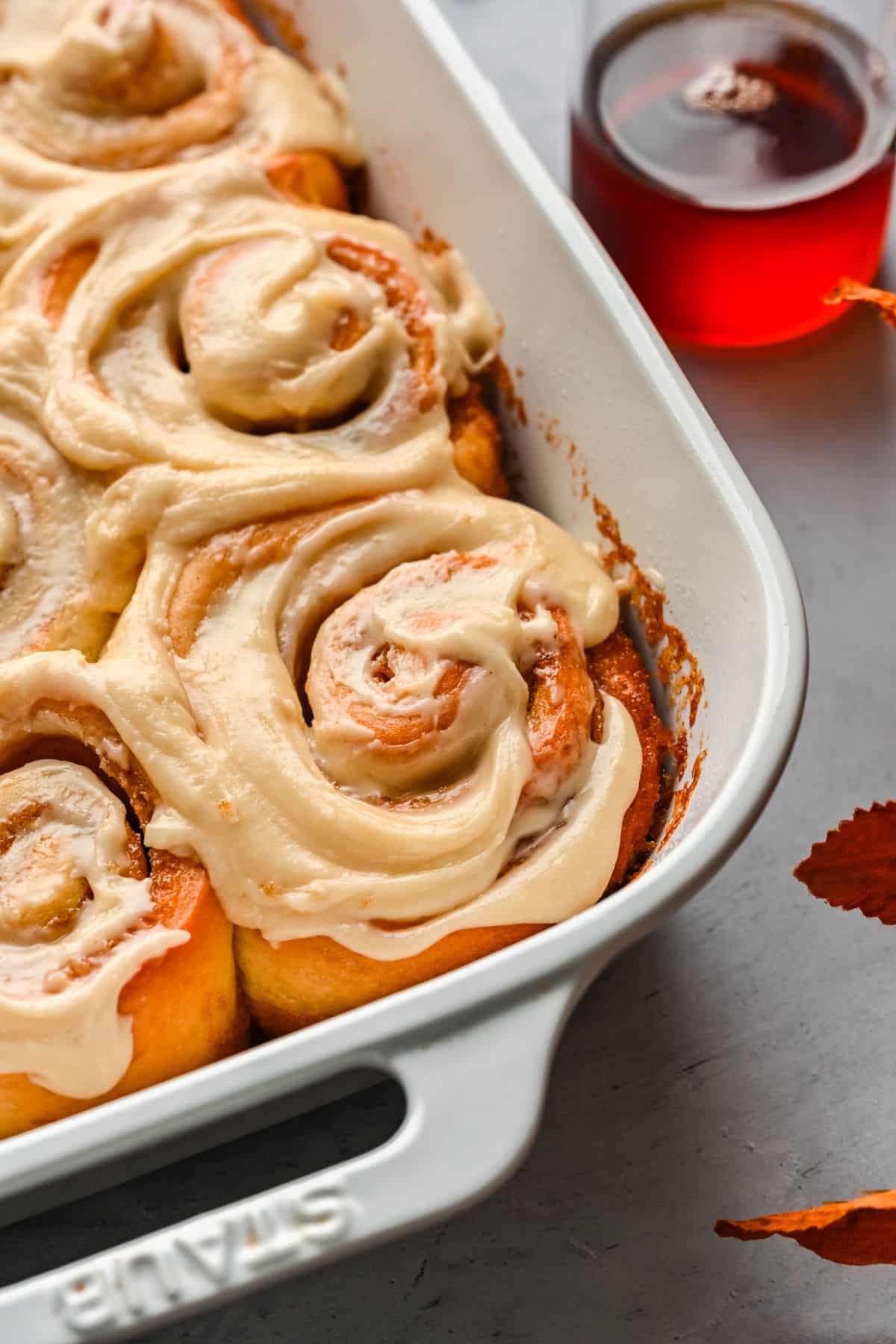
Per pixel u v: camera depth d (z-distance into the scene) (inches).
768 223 26.7
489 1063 21.4
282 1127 24.0
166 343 25.5
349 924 22.7
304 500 24.3
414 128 27.1
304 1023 23.5
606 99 27.0
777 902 25.2
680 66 27.0
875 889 22.1
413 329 25.6
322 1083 22.1
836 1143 24.0
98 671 23.2
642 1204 23.8
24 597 24.5
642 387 24.4
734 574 23.5
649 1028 24.6
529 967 21.5
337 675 23.6
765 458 27.8
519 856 23.1
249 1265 20.9
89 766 23.5
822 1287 23.4
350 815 22.8
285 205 26.3
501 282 26.2
